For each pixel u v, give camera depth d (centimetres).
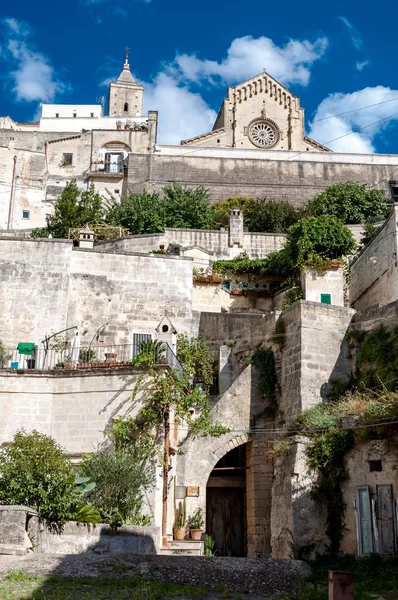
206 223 4900
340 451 2566
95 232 4450
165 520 2367
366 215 5316
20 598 1298
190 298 3384
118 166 6431
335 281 3744
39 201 5669
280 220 5225
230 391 2992
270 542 2788
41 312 3177
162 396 2439
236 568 1630
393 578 2095
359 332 2945
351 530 2473
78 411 2495
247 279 4147
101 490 2120
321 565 2458
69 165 6488
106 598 1343
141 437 2412
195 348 3209
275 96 7669
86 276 3281
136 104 9750
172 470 2617
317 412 2714
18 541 1633
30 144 6725
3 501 1798
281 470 2714
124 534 1939
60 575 1454
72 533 1825
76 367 2608
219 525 3058
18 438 1991
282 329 3025
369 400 2559
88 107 8650
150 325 3297
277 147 7531
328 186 5862
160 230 4738
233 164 6184
